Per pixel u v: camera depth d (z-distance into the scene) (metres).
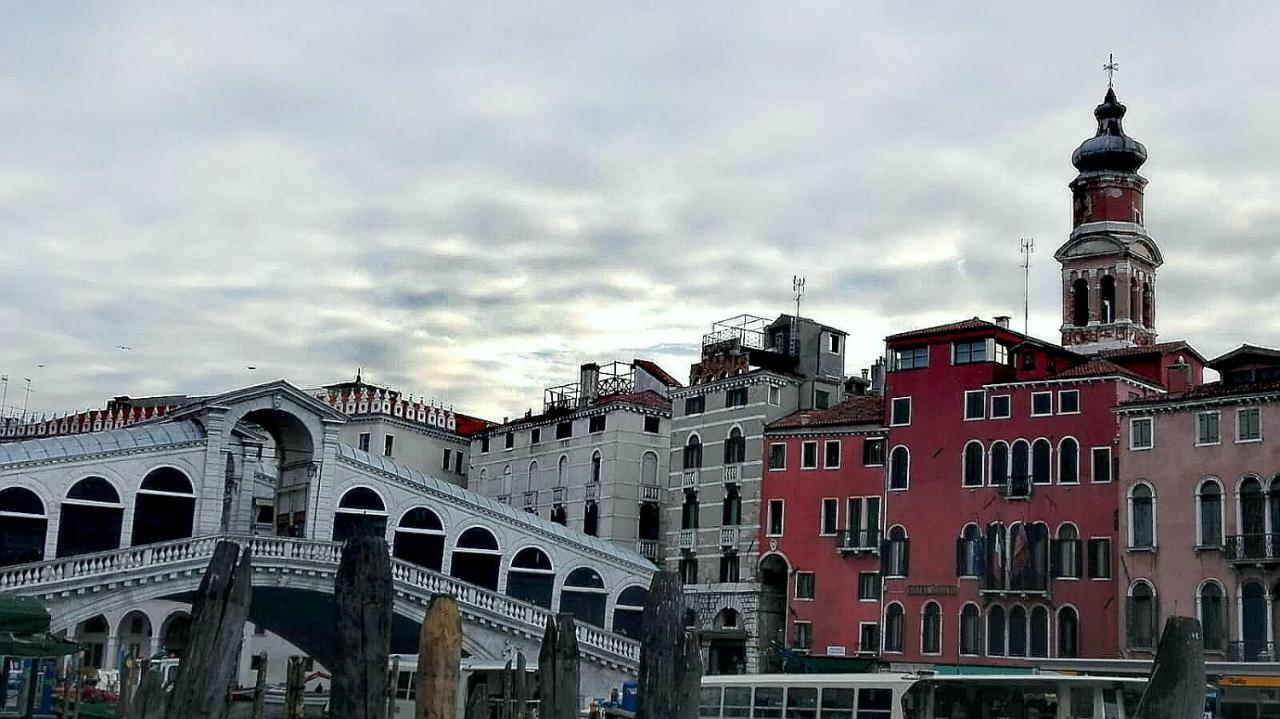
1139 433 45.19
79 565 41.50
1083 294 59.41
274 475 70.81
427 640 9.86
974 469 49.81
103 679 43.56
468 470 74.75
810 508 54.50
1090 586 45.97
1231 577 41.91
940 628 49.47
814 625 53.41
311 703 43.03
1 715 29.03
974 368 50.47
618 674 49.97
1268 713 38.84
